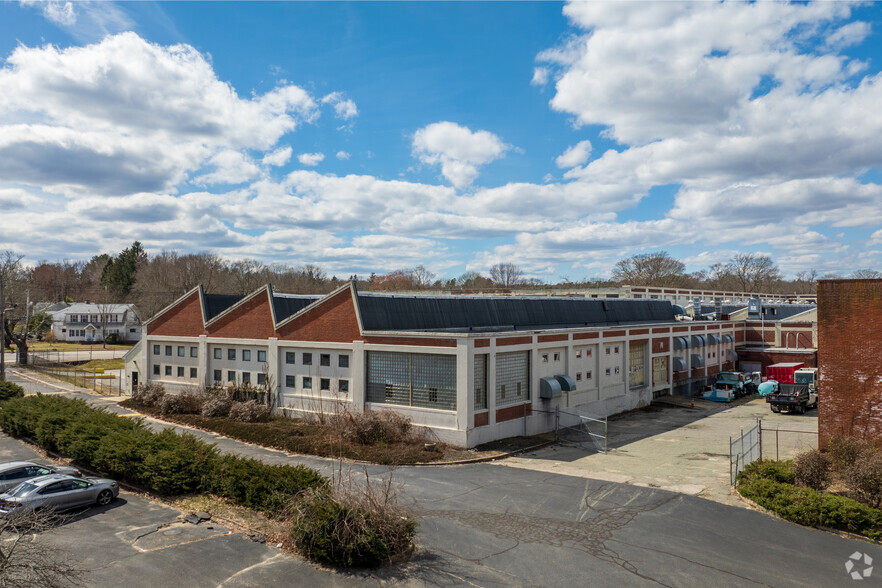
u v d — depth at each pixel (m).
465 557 16.25
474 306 40.28
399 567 15.50
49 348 100.81
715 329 59.75
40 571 12.05
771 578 15.12
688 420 41.50
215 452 23.44
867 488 20.22
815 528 18.89
